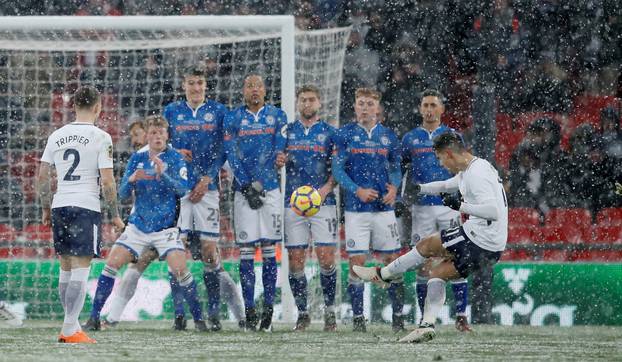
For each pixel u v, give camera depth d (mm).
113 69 40375
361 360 15703
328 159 28109
